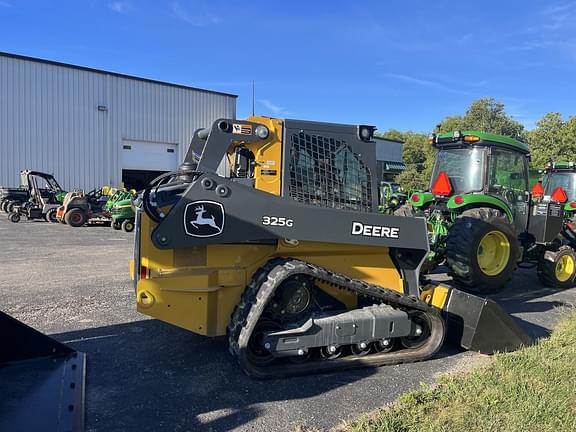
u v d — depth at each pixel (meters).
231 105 27.70
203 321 3.92
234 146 4.18
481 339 4.47
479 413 3.20
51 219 17.12
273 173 4.09
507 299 7.00
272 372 3.81
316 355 4.11
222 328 4.02
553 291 7.64
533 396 3.44
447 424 3.07
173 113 25.73
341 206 4.28
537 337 5.06
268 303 3.94
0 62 20.77
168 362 4.18
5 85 20.94
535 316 6.01
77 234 13.70
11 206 17.09
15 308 5.73
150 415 3.27
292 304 3.96
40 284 7.02
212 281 3.93
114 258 9.41
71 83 22.61
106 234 13.86
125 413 3.28
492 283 6.72
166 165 25.80
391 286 4.47
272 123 4.11
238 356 3.71
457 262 6.62
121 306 5.88
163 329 5.04
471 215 6.74
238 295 4.06
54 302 6.02
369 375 4.00
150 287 3.76
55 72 22.16
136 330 5.00
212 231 3.73
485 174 7.18
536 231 7.73
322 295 4.27
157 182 3.88
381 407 3.40
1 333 3.79
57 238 12.63
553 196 10.70
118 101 23.98
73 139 22.81
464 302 4.59
